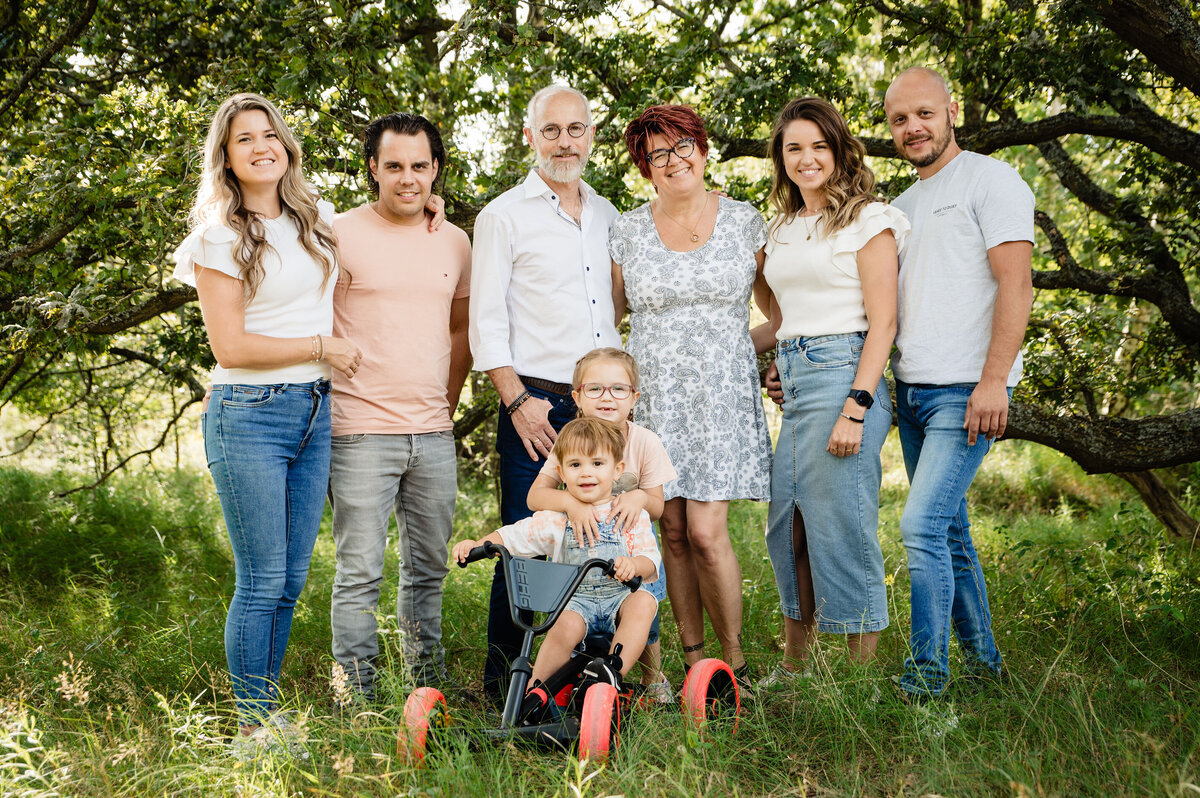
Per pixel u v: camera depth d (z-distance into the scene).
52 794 2.40
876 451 3.37
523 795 2.46
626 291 3.64
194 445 10.95
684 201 3.54
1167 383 6.46
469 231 5.32
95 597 4.97
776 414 9.28
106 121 4.71
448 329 3.62
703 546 3.47
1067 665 3.42
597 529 3.16
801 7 5.82
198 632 4.13
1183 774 2.45
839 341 3.38
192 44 5.90
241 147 3.00
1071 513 7.77
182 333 6.18
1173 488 7.62
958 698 3.23
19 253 4.89
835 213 3.34
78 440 8.52
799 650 3.70
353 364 3.17
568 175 3.54
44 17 5.64
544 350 3.58
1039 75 4.79
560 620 3.06
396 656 3.68
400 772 2.49
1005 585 4.62
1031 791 2.36
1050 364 5.69
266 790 2.52
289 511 3.19
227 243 2.94
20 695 2.96
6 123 5.68
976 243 3.30
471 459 9.03
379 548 3.46
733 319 3.55
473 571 5.45
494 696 3.63
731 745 2.89
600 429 3.19
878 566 3.40
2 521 6.15
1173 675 3.41
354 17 4.62
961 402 3.33
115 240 4.86
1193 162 5.09
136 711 3.05
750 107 4.88
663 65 5.19
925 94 3.37
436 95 5.89
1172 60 4.27
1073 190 6.54
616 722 2.78
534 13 5.44
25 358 5.63
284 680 3.72
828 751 2.92
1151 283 5.77
